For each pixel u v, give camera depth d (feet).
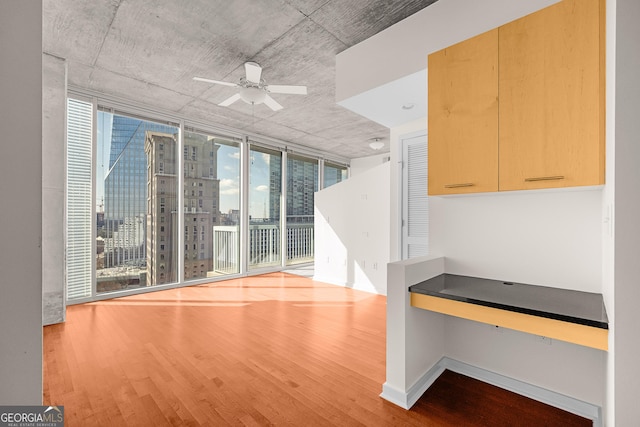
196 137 17.24
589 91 4.72
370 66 9.03
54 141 10.64
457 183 6.14
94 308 12.49
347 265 17.40
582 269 5.89
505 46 5.57
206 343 9.16
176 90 13.29
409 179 13.10
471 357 7.33
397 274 6.34
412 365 6.44
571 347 5.94
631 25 3.84
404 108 10.53
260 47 9.84
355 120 17.40
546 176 5.10
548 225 6.28
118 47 9.95
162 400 6.28
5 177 2.03
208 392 6.57
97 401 6.22
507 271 6.81
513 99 5.46
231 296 14.78
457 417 5.78
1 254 2.03
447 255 7.80
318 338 9.63
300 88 10.13
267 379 7.13
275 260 21.93
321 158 25.20
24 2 2.12
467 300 5.48
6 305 2.06
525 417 5.76
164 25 8.79
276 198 21.95
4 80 2.03
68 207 12.75
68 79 12.22
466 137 6.03
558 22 5.01
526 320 4.92
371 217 16.30
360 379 7.16
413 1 7.72
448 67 6.31
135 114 14.64
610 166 4.15
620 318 3.88
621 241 3.85
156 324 10.73
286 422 5.64
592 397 5.71
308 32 9.02
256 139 20.27
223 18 8.45
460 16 7.04
